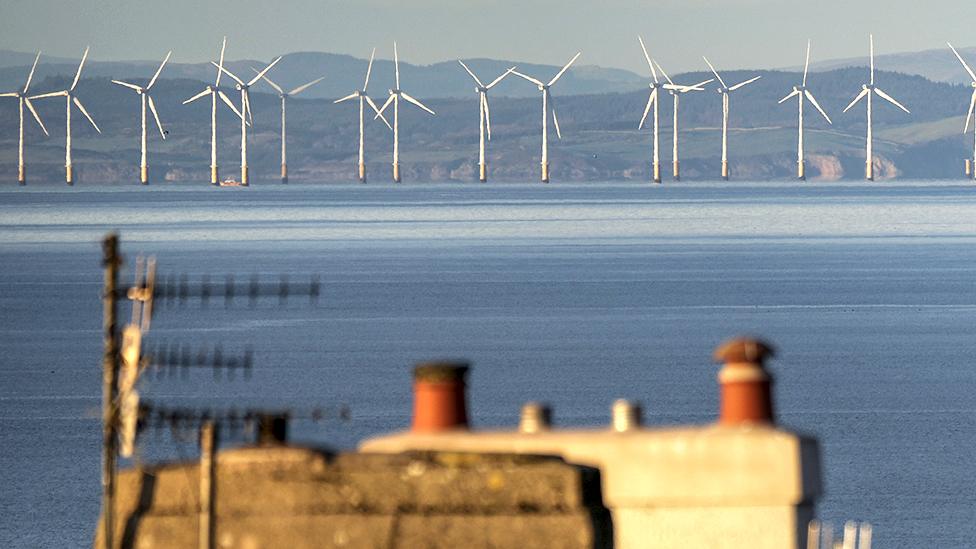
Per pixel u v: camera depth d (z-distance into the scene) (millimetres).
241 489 49031
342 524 48250
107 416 52562
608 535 49312
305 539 48438
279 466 49031
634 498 54562
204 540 48625
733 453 53875
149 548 49094
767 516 53812
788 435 54031
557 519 47688
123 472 50719
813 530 53562
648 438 54781
